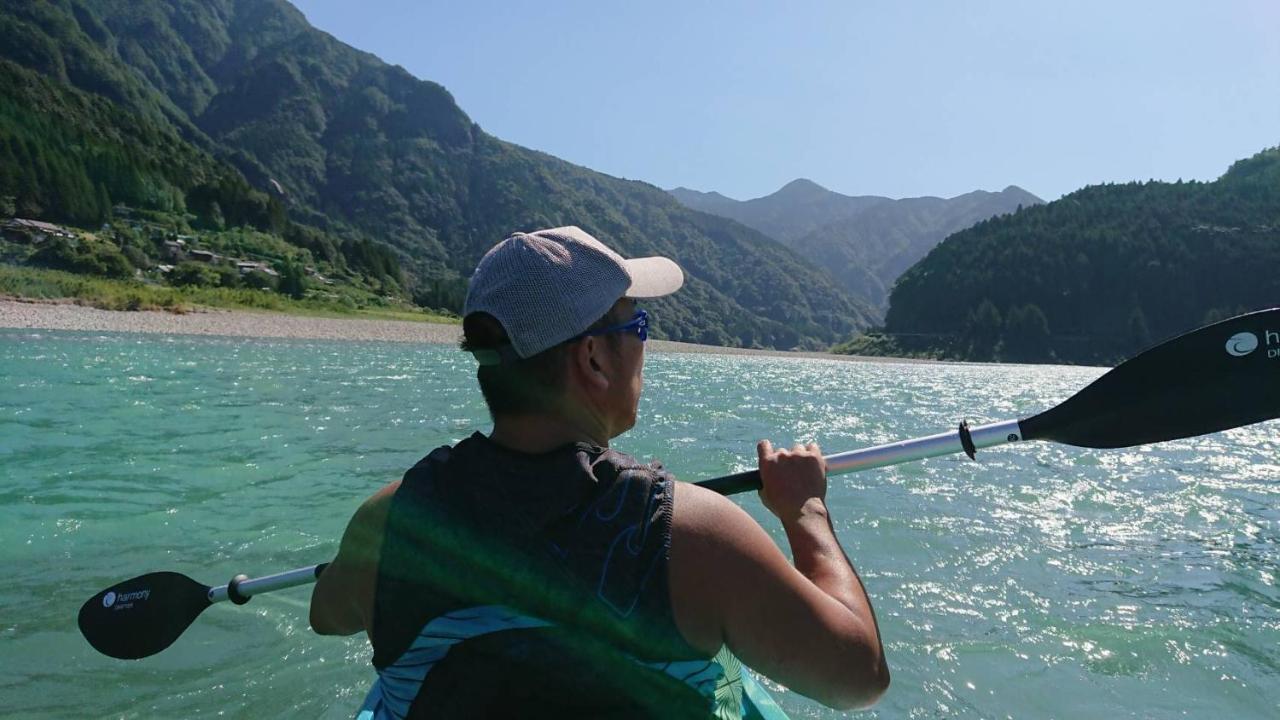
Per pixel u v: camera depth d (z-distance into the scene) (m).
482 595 1.10
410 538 1.17
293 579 1.93
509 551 1.09
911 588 4.31
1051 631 3.75
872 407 17.30
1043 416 1.85
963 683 3.20
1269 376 1.83
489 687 1.09
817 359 65.62
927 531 5.53
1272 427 14.28
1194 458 9.71
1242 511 6.54
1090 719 2.95
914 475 7.69
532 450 1.16
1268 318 1.84
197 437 8.40
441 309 82.38
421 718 1.12
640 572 1.06
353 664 3.18
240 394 12.55
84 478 6.27
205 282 58.31
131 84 190.50
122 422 9.12
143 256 57.44
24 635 3.36
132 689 2.95
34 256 51.31
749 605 1.08
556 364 1.18
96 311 31.80
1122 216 144.62
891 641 3.60
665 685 1.11
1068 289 130.50
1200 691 3.19
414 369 21.03
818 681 1.12
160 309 36.50
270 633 3.46
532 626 1.09
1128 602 4.19
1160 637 3.70
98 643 2.10
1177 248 128.12
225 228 79.69
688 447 9.34
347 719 2.77
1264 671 3.38
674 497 1.11
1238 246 126.25
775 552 1.11
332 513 5.45
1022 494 6.94
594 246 1.23
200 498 5.78
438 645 1.13
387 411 11.53
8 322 25.80
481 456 1.17
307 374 17.19
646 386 19.48
